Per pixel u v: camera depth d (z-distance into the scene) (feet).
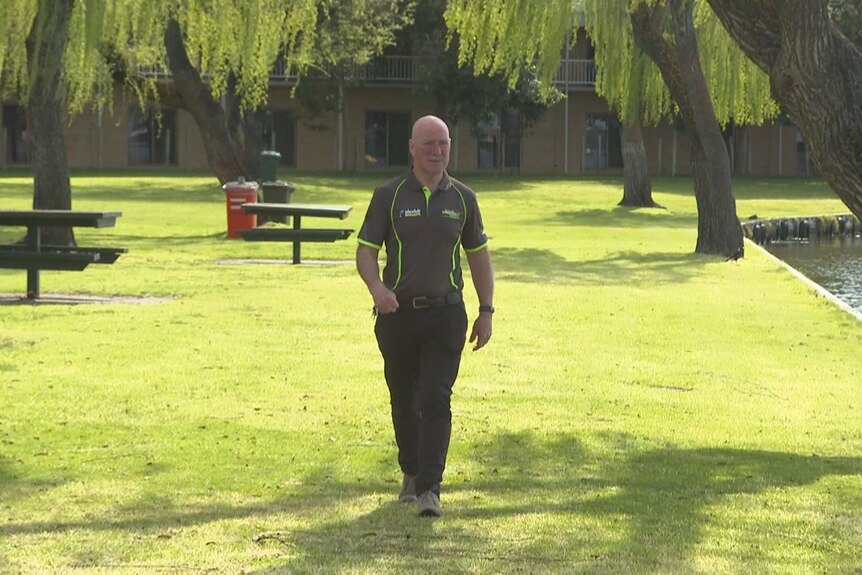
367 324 76.59
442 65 289.74
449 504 37.91
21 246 85.66
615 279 110.42
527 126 311.27
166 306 83.41
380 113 337.52
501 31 131.34
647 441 48.42
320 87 292.61
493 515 36.63
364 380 58.54
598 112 347.36
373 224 36.76
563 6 132.36
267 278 102.68
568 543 33.60
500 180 307.78
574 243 153.28
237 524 35.14
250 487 39.60
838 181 46.85
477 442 47.19
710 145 138.92
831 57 46.24
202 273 106.11
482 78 288.51
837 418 54.24
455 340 36.94
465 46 131.64
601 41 163.12
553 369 63.87
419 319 36.76
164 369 60.23
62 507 36.81
